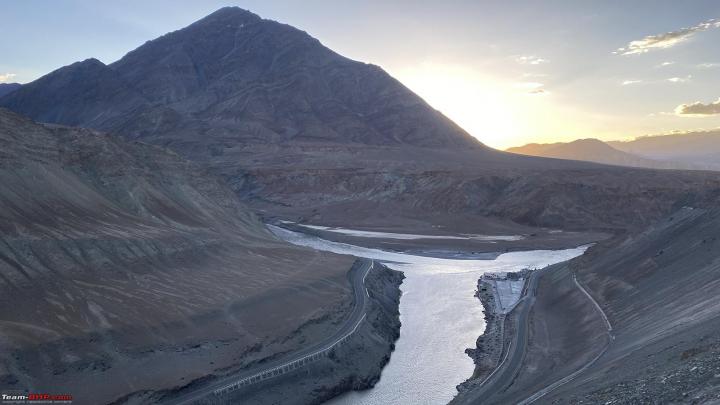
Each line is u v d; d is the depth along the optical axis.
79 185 75.44
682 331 36.28
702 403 20.84
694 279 50.81
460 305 79.31
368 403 48.41
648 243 72.19
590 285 71.12
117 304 51.31
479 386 48.66
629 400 25.22
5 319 43.03
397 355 60.38
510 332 63.44
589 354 47.09
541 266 106.38
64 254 55.31
